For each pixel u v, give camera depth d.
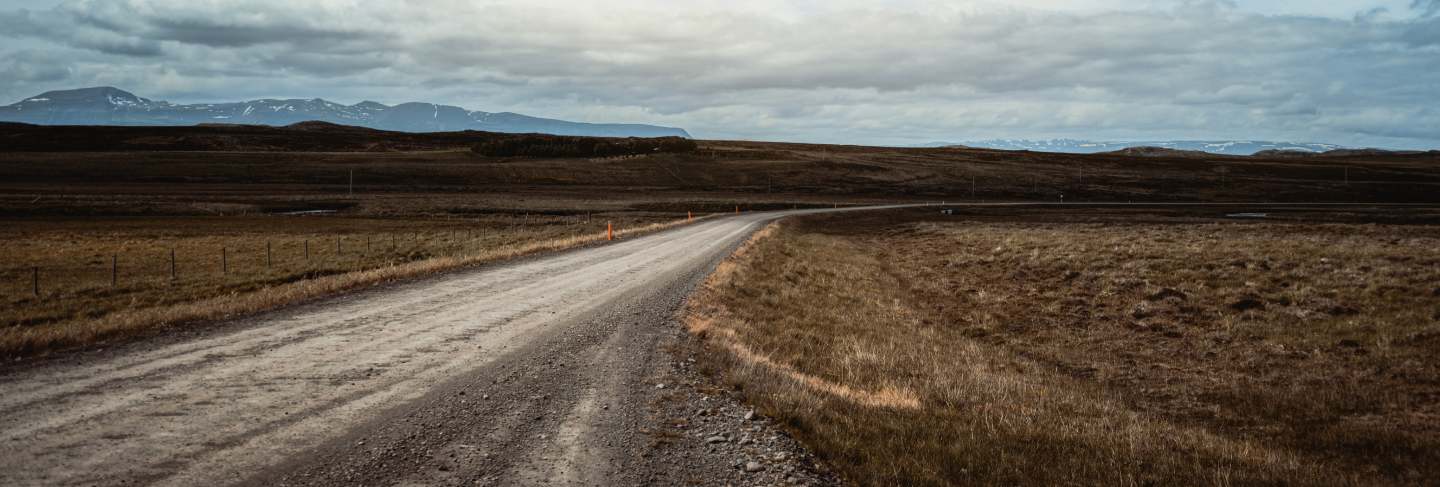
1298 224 51.22
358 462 5.99
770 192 110.31
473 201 81.75
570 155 152.75
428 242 39.03
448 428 7.01
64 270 26.52
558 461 6.21
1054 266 26.38
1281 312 17.61
